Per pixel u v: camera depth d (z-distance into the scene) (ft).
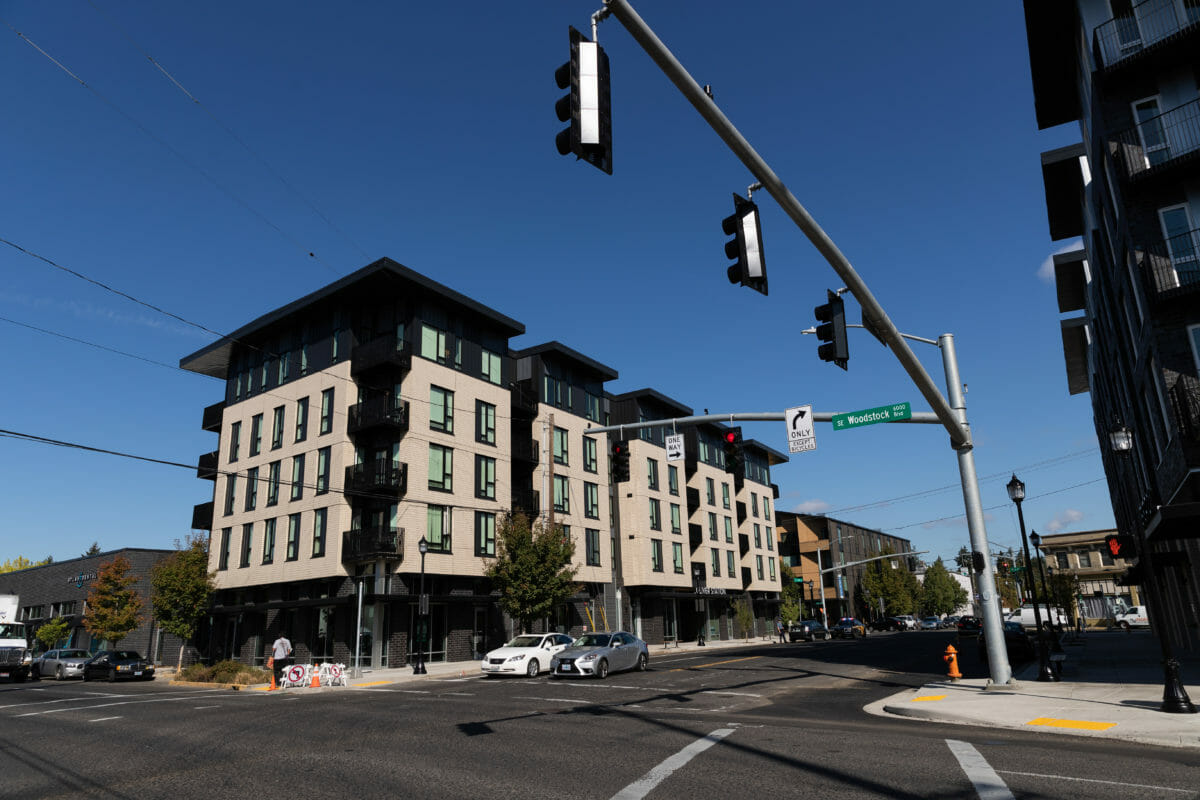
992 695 49.70
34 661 117.29
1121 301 70.64
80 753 33.63
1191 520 51.11
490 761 29.32
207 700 61.00
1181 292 52.80
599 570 146.82
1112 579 234.58
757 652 115.85
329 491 110.32
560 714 44.57
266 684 81.25
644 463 165.58
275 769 28.73
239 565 123.24
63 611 162.20
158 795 24.90
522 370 143.43
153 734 39.42
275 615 115.75
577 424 149.38
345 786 25.41
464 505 116.16
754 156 25.07
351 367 113.80
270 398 127.24
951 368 59.16
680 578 169.89
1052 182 88.17
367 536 103.71
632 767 27.58
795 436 50.52
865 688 59.11
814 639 179.73
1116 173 58.49
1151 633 135.64
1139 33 61.67
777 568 226.79
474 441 121.08
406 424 110.01
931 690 54.90
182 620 115.55
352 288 115.03
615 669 75.31
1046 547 246.27
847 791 23.20
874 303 36.04
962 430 55.11
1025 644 82.33
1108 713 39.14
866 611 281.13
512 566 106.11
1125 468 85.15
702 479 192.34
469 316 125.80
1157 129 58.85
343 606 105.70
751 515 217.36
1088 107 71.92
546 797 23.24
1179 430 50.70
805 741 32.91
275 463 122.31
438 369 117.08
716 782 24.77
